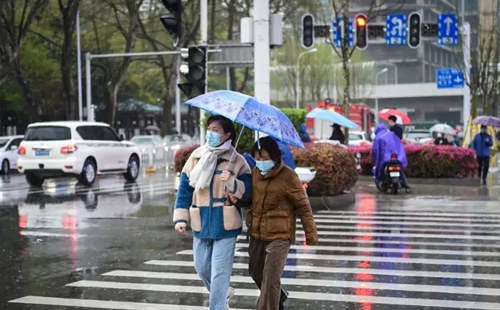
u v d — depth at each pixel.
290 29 99.50
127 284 15.91
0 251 20.27
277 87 129.75
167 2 29.16
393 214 27.81
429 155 40.88
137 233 23.53
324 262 18.25
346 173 30.70
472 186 40.06
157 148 63.81
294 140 11.51
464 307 13.64
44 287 15.67
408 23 50.56
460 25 64.06
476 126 58.16
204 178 11.54
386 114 49.34
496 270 17.16
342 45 47.53
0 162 54.88
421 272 16.92
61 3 69.38
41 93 89.12
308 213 11.73
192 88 28.89
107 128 44.34
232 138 11.81
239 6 79.31
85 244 21.41
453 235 22.58
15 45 67.62
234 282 16.05
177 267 17.84
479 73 61.53
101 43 90.75
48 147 40.28
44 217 27.75
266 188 11.64
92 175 41.84
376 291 15.01
